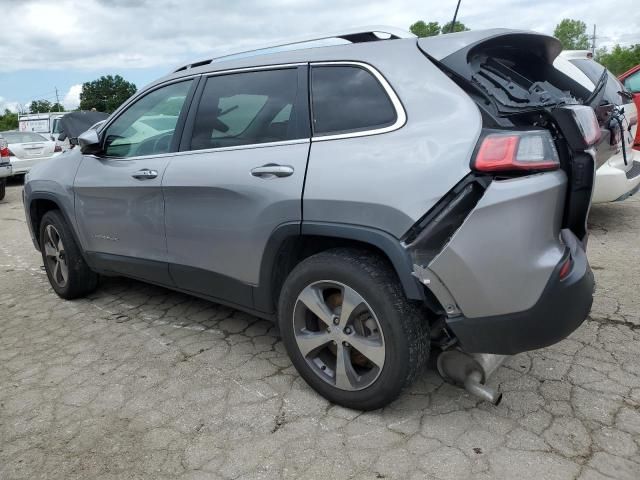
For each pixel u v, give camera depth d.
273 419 2.78
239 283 3.18
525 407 2.76
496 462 2.37
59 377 3.34
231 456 2.52
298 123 2.88
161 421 2.82
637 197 7.30
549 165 2.26
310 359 2.89
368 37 2.89
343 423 2.71
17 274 5.74
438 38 2.68
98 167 4.03
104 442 2.67
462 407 2.79
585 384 2.94
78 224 4.28
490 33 2.65
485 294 2.32
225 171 3.08
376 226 2.48
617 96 5.36
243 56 3.33
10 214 9.88
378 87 2.67
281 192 2.80
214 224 3.18
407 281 2.43
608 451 2.41
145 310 4.38
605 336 3.46
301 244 2.95
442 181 2.33
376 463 2.41
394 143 2.51
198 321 4.09
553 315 2.31
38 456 2.59
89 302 4.64
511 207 2.23
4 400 3.11
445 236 2.36
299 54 3.03
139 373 3.33
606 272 4.56
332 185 2.61
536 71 3.14
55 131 19.16
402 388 2.60
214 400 2.99
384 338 2.55
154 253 3.69
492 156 2.24
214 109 3.33
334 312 2.78
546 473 2.29
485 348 2.43
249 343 3.67
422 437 2.57
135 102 3.95
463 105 2.42
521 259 2.26
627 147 5.55
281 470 2.40
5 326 4.22
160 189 3.46
